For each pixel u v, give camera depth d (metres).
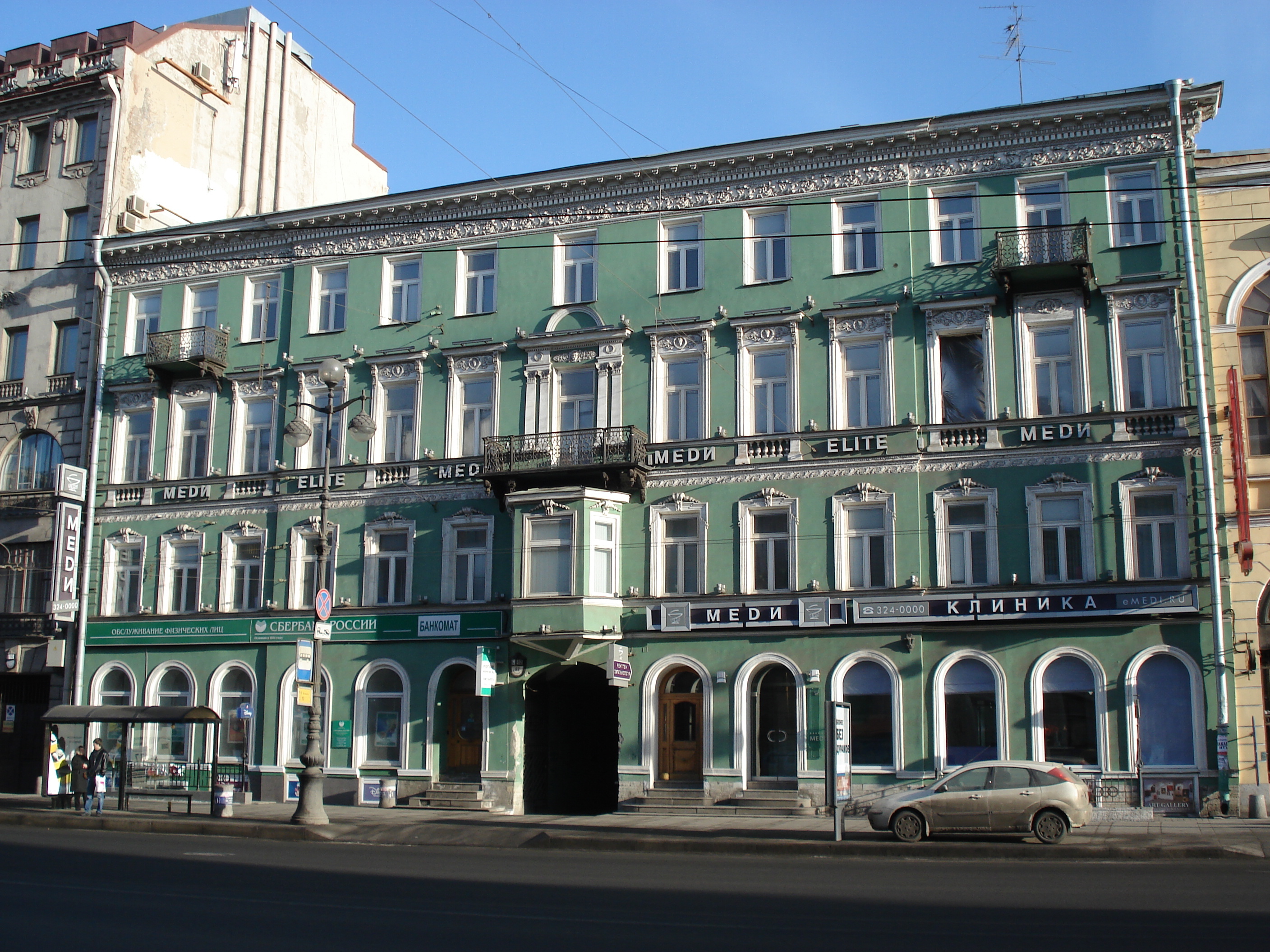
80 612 35.81
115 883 15.32
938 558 27.97
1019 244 28.27
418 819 27.52
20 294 39.19
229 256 36.56
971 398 28.70
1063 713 26.78
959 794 21.11
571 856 20.47
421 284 34.00
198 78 41.88
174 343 35.75
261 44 45.22
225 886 15.13
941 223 29.67
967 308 28.78
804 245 30.41
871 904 13.52
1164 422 27.00
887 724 27.88
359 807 30.75
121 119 38.94
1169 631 26.17
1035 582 27.22
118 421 36.97
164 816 27.08
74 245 38.75
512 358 32.53
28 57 40.38
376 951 10.52
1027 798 20.69
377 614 32.31
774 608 28.86
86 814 27.58
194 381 36.19
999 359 28.44
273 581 33.88
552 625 29.34
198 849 20.62
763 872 17.22
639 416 30.98
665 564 30.28
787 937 11.26
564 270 32.81
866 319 29.53
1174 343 27.27
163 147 40.44
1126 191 28.09
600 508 30.11
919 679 27.69
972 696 27.42
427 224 34.16
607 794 35.06
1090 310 28.00
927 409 28.72
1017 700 26.97
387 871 17.06
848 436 29.05
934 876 16.53
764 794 28.05
